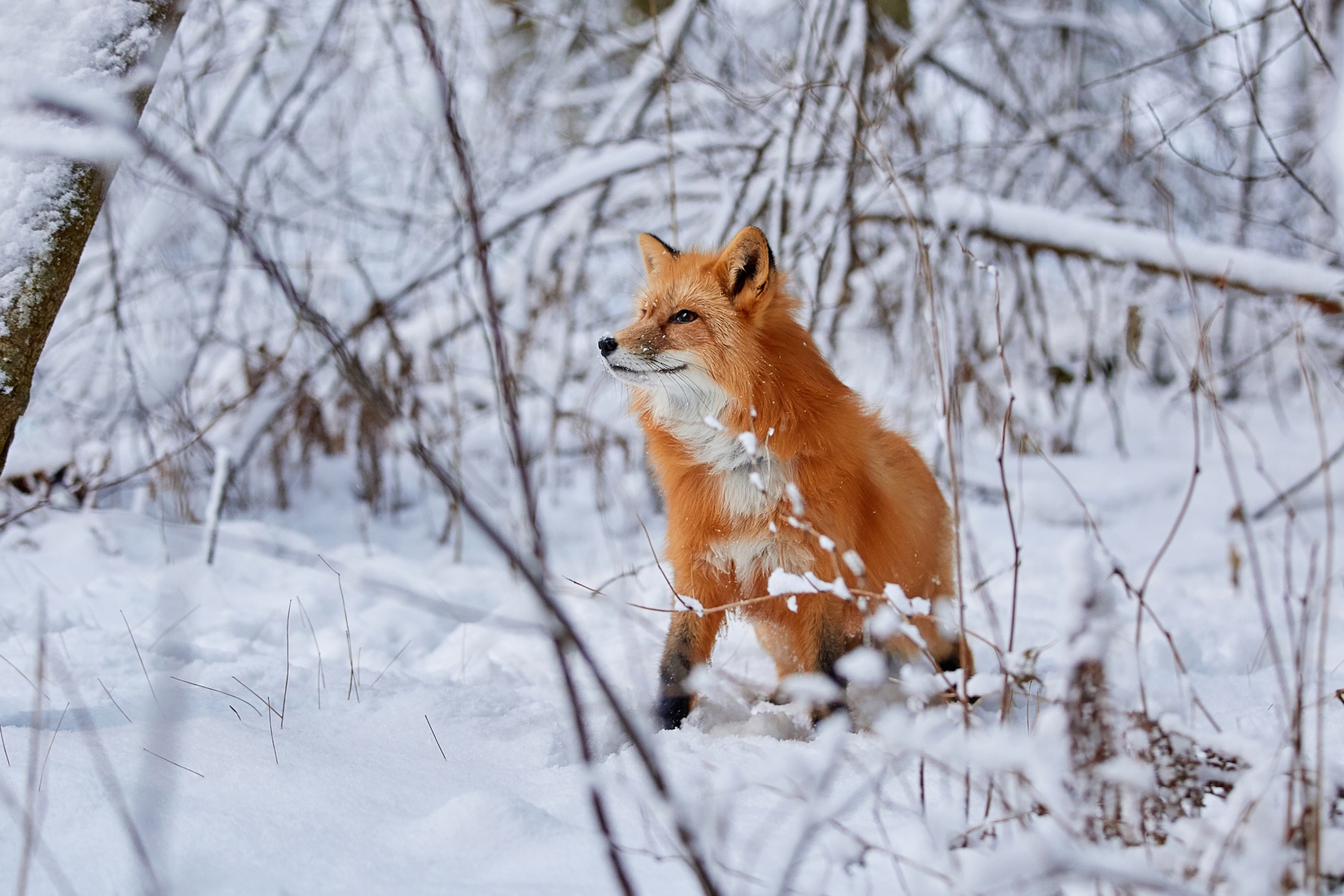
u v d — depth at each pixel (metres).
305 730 3.17
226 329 9.13
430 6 8.55
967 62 11.03
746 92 8.46
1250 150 8.90
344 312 9.03
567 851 2.32
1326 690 3.67
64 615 4.62
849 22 7.47
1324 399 9.98
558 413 8.13
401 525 7.95
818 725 3.63
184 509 6.54
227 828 2.36
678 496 3.90
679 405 3.89
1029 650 3.13
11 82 1.86
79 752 2.74
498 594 5.88
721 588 3.89
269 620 4.97
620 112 9.34
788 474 3.67
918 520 4.05
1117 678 2.71
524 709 3.54
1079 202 10.15
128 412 7.19
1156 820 2.28
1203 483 8.07
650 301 4.09
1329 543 2.21
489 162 9.99
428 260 8.23
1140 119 9.16
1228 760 2.38
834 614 3.66
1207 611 5.42
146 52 2.87
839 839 2.20
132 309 7.98
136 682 3.59
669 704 3.71
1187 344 10.22
